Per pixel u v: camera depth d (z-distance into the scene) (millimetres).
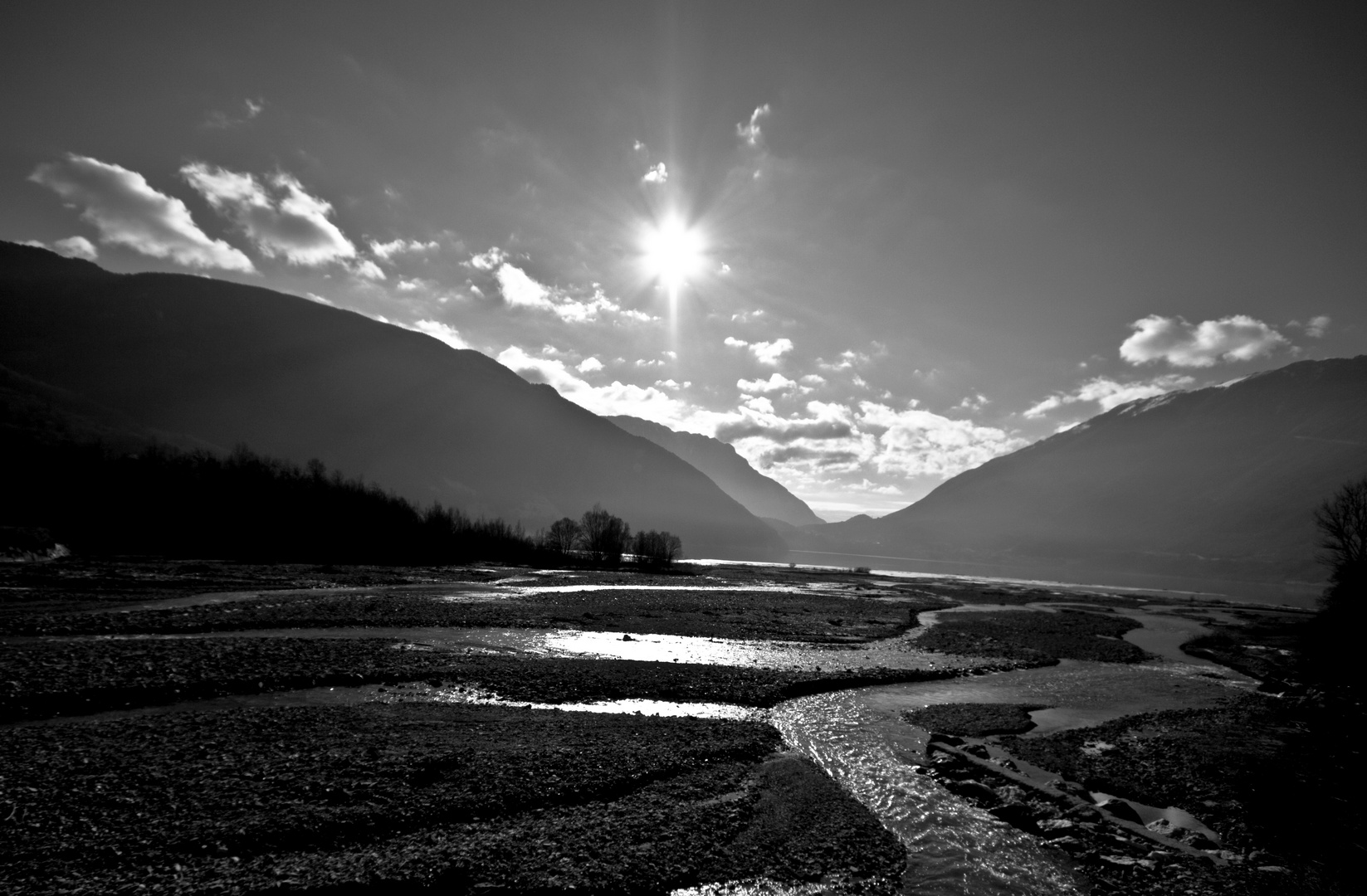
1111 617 69188
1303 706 30266
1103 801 17719
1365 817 17453
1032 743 23266
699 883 12797
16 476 92938
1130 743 23828
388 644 32906
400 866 12312
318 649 30344
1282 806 18047
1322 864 14875
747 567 141250
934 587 113375
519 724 21172
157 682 23516
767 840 14648
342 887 11641
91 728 18578
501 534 120812
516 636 38875
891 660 38656
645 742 20141
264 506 101188
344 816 13922
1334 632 50281
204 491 100500
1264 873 14266
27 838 12500
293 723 19906
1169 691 33781
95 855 12102
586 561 117188
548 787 16156
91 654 26484
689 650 38438
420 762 17062
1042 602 89688
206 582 55719
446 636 37375
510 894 11875
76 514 88062
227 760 16641
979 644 46688
